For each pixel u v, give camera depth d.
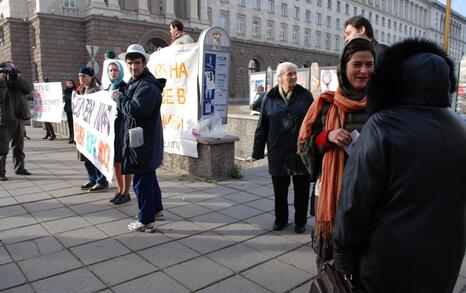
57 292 2.83
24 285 2.92
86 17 31.98
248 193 5.42
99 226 4.14
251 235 3.94
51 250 3.54
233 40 45.03
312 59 56.84
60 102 10.61
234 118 11.11
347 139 2.09
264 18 49.28
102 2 31.88
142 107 3.62
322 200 2.22
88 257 3.40
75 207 4.77
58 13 31.58
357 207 1.51
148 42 36.34
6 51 34.31
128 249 3.58
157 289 2.89
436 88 1.42
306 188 3.90
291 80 3.73
